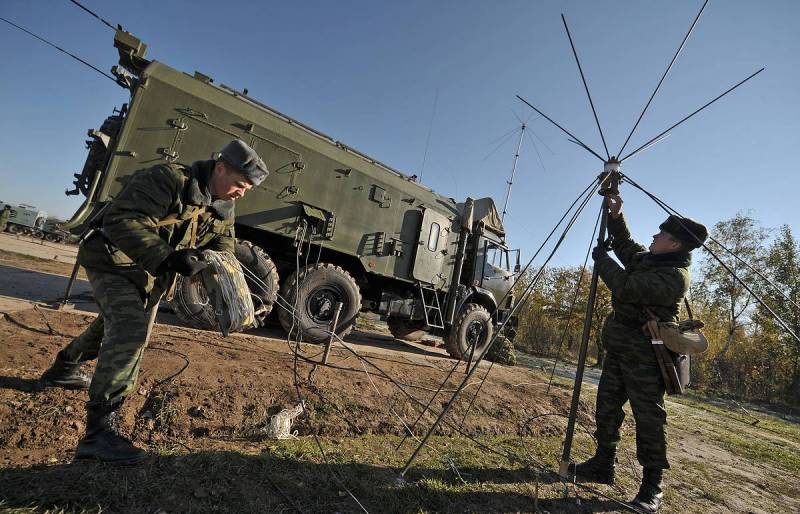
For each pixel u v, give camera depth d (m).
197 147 4.95
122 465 1.69
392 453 2.63
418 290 7.59
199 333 4.39
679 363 2.49
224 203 2.06
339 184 6.15
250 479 1.86
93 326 2.11
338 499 1.89
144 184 1.72
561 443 3.72
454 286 7.51
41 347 2.81
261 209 5.45
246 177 1.90
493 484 2.47
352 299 5.79
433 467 2.53
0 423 1.85
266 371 3.36
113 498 1.50
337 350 5.18
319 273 5.61
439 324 7.72
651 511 2.45
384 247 6.64
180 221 1.85
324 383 3.43
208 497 1.65
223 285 1.89
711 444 4.98
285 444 2.36
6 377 2.23
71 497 1.45
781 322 2.17
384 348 6.86
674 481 3.23
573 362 20.78
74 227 4.30
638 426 2.54
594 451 3.64
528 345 24.69
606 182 2.57
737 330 24.14
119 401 1.68
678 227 2.56
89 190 4.46
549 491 2.55
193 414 2.46
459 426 3.52
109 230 1.62
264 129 5.49
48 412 1.99
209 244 2.14
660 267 2.58
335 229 6.09
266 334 5.61
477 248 8.07
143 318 1.75
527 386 5.54
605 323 2.82
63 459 1.72
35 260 10.31
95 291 1.76
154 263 1.62
